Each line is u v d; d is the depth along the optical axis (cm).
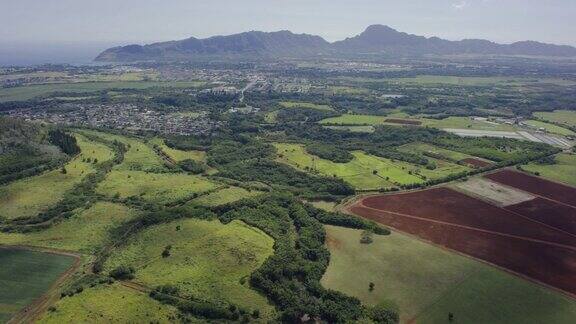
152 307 16338
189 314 16112
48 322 15400
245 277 18250
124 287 17600
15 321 15850
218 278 18162
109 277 18275
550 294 17812
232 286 17675
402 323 16012
